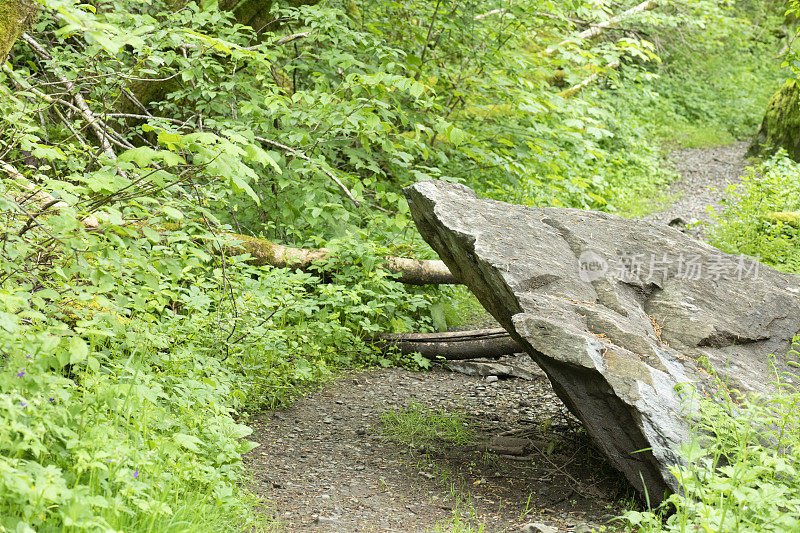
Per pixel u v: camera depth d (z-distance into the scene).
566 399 4.28
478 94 9.91
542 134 10.45
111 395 3.09
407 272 7.45
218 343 5.22
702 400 3.68
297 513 3.84
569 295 4.24
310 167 7.11
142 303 3.51
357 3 9.47
